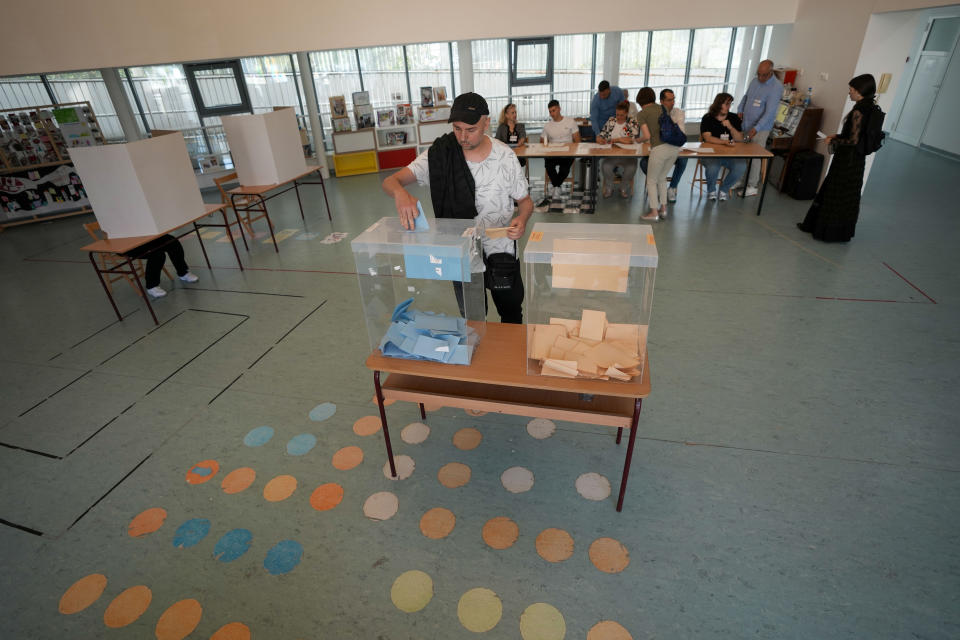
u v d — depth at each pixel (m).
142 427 2.91
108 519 2.33
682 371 3.05
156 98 8.28
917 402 2.68
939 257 4.25
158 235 4.13
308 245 5.62
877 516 2.09
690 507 2.19
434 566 2.02
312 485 2.45
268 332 3.85
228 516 2.31
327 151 9.04
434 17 6.50
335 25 6.41
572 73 9.15
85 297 4.72
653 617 1.78
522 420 2.79
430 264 1.86
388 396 2.16
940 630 1.68
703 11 6.50
